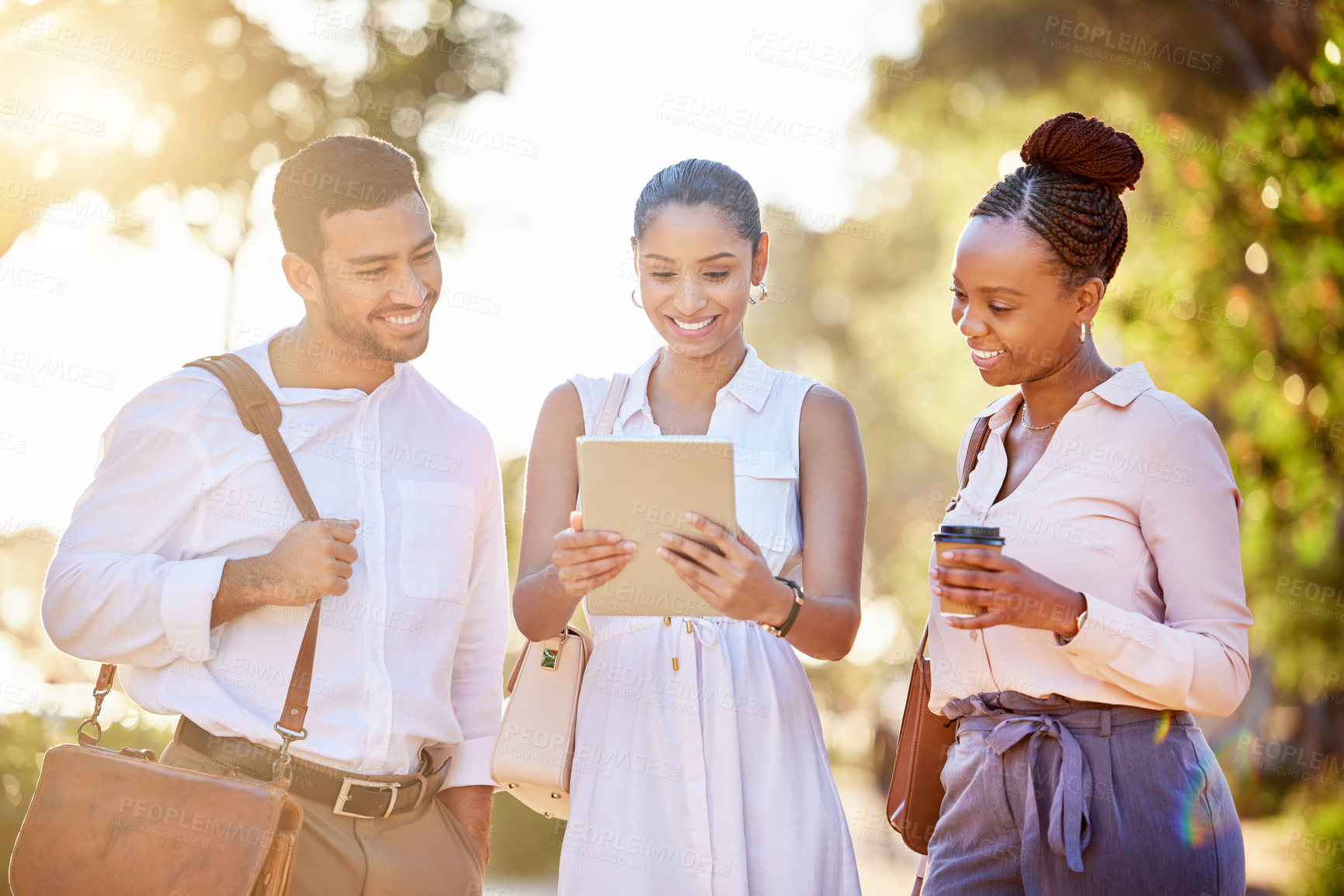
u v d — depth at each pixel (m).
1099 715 2.43
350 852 2.68
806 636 2.48
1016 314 2.50
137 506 2.70
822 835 2.60
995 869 2.54
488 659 3.09
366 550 2.79
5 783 5.25
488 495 3.11
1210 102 10.15
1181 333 8.92
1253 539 8.86
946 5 12.91
